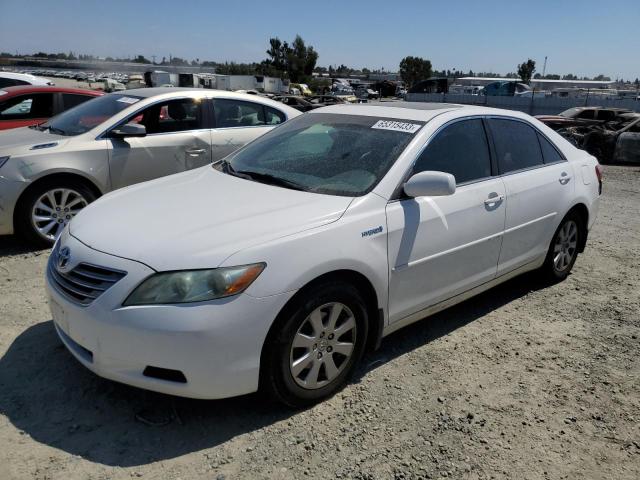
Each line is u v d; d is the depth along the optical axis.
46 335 3.71
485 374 3.50
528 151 4.49
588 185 4.98
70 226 3.26
